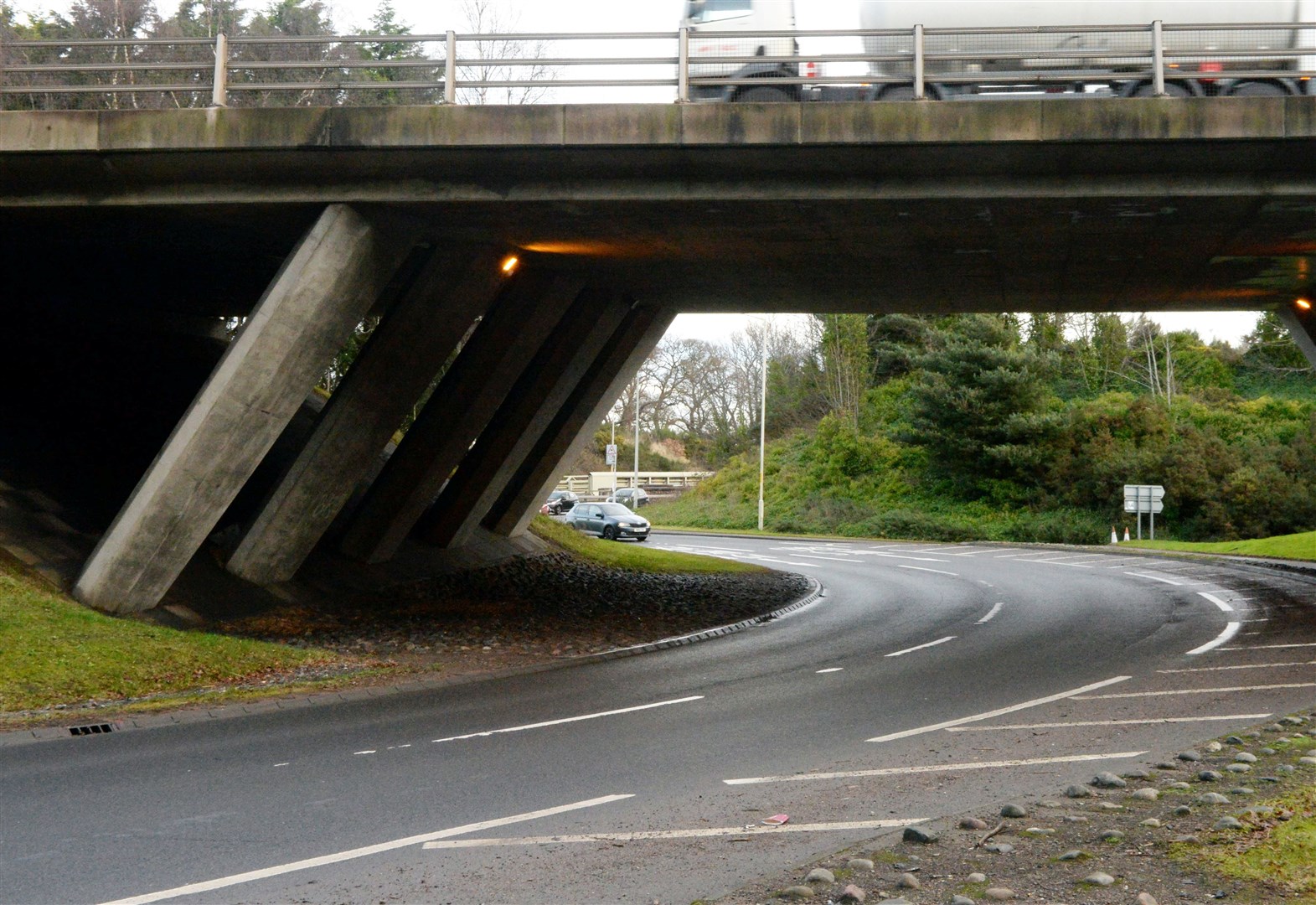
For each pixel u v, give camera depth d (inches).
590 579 1013.8
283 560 707.4
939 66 691.4
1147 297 924.0
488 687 516.4
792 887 216.7
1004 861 228.5
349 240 590.6
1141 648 606.2
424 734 403.2
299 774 339.0
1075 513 2037.4
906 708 440.8
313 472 681.0
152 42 562.6
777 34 551.8
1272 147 518.6
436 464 818.2
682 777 330.3
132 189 588.7
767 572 1204.5
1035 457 2095.2
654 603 875.4
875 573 1231.5
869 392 2655.0
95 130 557.3
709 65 706.2
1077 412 2197.3
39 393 789.9
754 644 666.8
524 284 795.4
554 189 576.1
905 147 532.1
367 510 809.5
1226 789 282.2
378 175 571.5
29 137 559.2
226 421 589.0
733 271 797.2
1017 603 884.0
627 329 986.1
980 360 2167.8
